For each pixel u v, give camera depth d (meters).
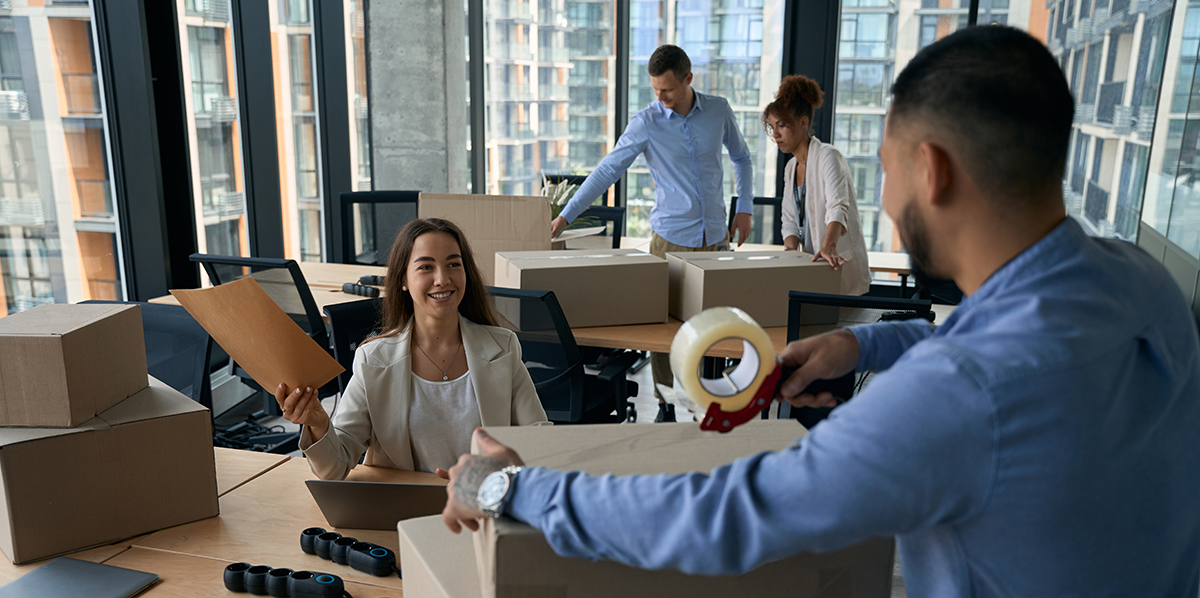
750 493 0.61
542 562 0.76
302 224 4.95
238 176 4.31
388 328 1.96
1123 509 0.63
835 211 3.15
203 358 2.42
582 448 0.95
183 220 3.87
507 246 3.46
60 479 1.38
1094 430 0.59
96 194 3.49
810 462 0.60
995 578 0.63
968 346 0.60
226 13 4.10
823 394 0.89
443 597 0.93
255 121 4.39
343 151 5.20
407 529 1.08
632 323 3.04
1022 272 0.64
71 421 1.40
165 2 3.61
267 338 1.45
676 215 3.78
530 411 2.00
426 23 5.21
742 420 0.75
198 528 1.53
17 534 1.35
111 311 1.51
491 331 1.99
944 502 0.59
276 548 1.46
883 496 0.57
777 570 0.81
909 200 0.68
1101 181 4.35
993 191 0.63
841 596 0.83
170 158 3.79
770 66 5.77
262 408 4.08
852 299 2.49
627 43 6.02
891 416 0.58
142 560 1.41
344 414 1.88
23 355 1.36
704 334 0.71
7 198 3.09
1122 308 0.63
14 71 3.07
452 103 5.44
